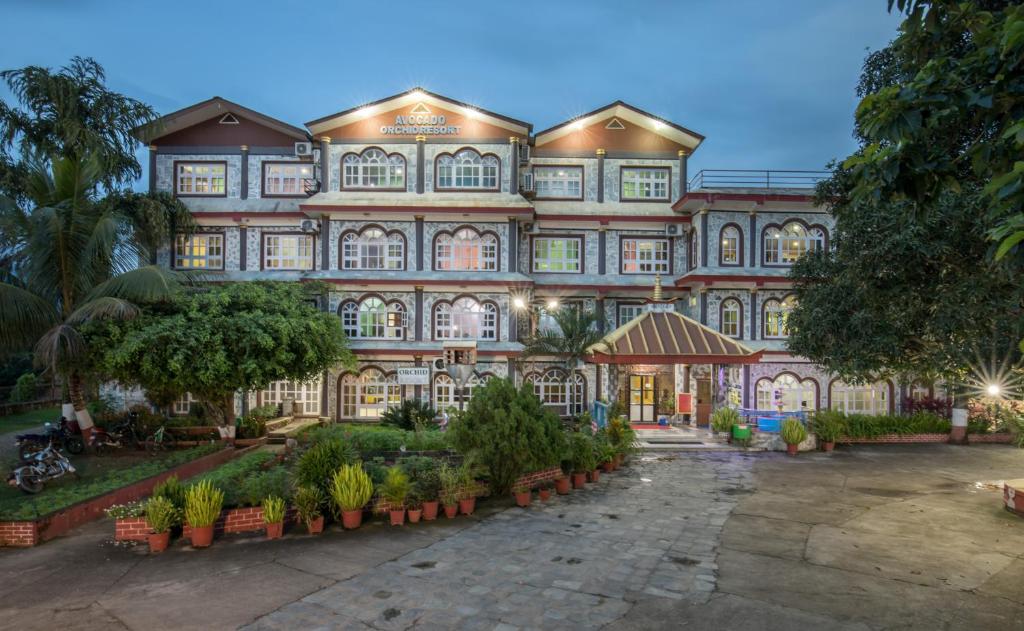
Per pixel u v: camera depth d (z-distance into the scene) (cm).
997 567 931
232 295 1903
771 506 1300
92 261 1753
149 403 2462
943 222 1159
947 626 729
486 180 2620
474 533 1079
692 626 718
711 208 2544
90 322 1627
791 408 2573
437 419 2286
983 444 2189
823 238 2575
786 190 2517
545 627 711
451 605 769
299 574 873
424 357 2534
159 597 792
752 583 855
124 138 2206
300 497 1073
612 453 1667
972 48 996
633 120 2738
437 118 2611
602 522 1160
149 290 1686
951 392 1905
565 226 2738
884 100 577
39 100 2030
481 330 2602
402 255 2594
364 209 2498
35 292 1738
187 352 1650
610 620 730
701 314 2575
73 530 1115
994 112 568
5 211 1658
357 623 717
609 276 2731
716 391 2370
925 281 1231
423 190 2598
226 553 967
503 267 2589
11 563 934
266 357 1798
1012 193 461
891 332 1441
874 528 1139
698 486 1494
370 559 938
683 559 952
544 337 2375
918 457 1936
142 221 2339
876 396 2592
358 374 2581
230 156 2656
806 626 721
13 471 1316
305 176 2669
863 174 609
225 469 1466
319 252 2645
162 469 1494
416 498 1156
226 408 1961
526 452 1283
